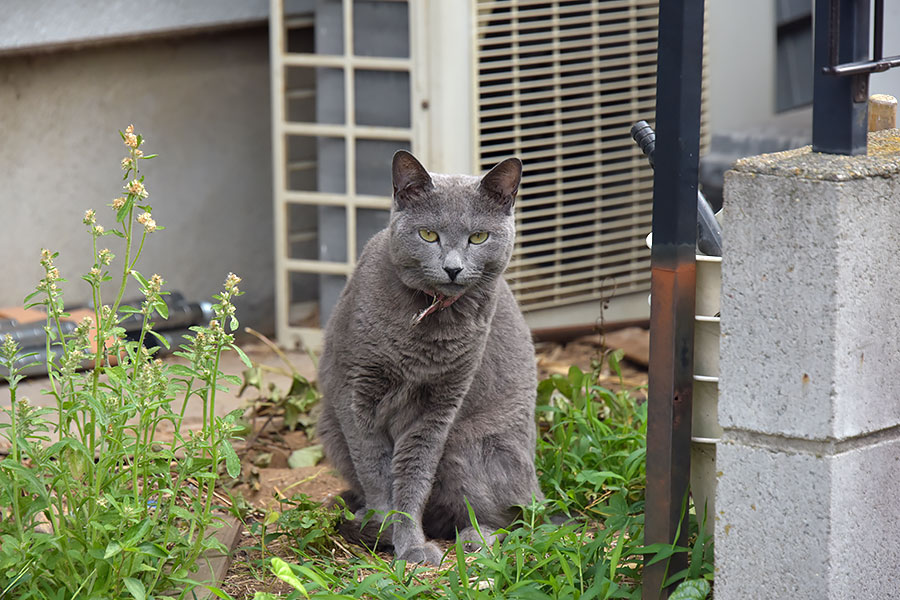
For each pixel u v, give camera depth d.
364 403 3.79
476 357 3.77
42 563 2.89
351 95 6.04
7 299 5.95
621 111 6.22
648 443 3.02
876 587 2.88
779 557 2.81
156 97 6.27
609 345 6.22
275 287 6.75
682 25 2.81
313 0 6.23
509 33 5.87
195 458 3.09
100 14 5.91
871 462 2.80
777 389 2.76
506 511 3.95
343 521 3.86
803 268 2.68
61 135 6.00
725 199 2.79
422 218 3.61
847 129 2.78
